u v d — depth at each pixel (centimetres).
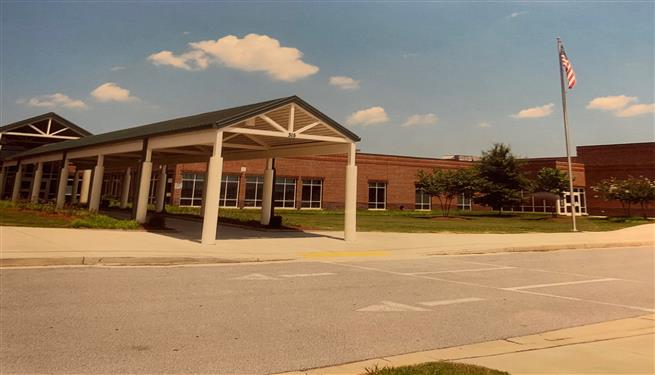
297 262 1266
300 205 4603
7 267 952
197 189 4050
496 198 4434
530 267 1331
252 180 4338
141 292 766
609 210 5191
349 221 1869
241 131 1664
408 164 5331
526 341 570
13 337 503
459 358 491
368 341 547
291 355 484
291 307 706
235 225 2384
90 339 507
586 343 564
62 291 744
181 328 565
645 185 3991
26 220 1919
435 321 658
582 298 880
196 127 1677
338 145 1986
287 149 2261
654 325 671
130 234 1673
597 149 5409
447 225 2975
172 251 1262
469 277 1102
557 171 4369
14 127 3931
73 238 1423
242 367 443
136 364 438
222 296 764
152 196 4319
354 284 938
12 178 4400
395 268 1220
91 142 2638
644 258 1636
